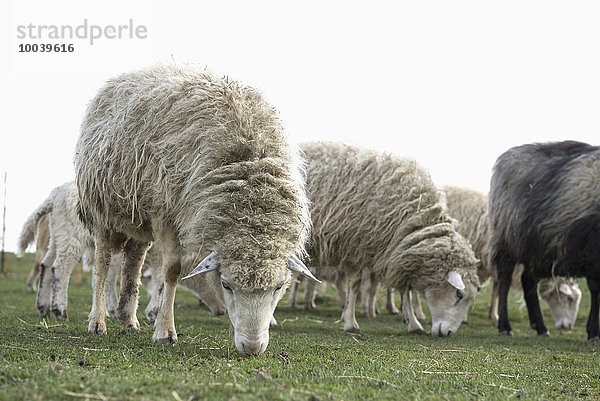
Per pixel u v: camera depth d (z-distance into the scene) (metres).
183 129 5.48
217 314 10.41
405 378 4.43
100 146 6.04
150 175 5.61
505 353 6.88
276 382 3.89
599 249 8.76
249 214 4.91
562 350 7.70
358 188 8.68
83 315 9.70
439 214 8.90
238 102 5.55
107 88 6.48
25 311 10.31
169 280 5.77
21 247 10.34
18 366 4.04
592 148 9.68
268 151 5.36
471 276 8.77
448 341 8.11
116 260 10.73
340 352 5.97
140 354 4.97
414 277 8.83
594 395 4.48
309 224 5.56
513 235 10.03
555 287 12.09
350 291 8.99
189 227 5.18
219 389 3.53
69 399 3.21
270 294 4.86
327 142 9.22
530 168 10.09
